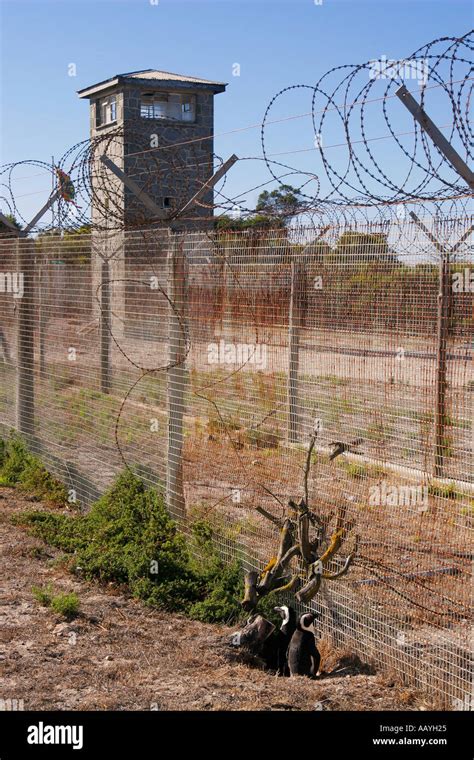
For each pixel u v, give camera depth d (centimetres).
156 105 3909
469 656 535
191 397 848
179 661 612
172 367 859
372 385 661
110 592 760
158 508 865
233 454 793
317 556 653
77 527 898
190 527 828
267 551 736
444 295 589
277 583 679
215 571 766
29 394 1227
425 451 629
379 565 618
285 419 740
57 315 1138
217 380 813
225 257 795
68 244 1109
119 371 981
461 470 617
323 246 678
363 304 648
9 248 1298
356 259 645
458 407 616
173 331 862
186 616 716
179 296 854
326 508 692
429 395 626
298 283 709
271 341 745
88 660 608
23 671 584
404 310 618
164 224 875
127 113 3812
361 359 664
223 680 581
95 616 698
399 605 611
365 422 679
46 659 606
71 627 670
